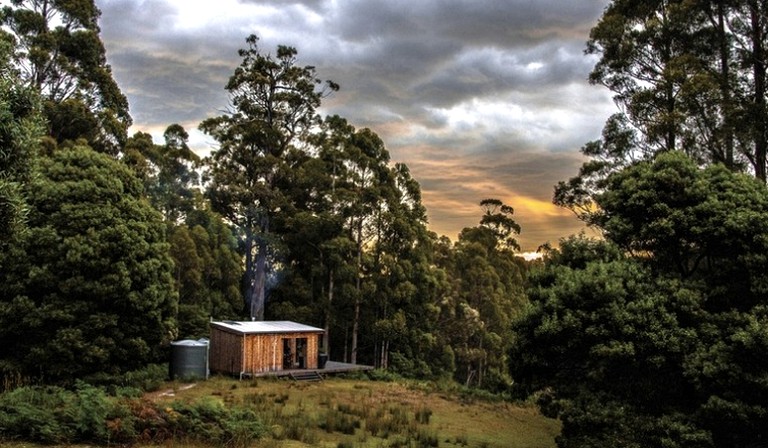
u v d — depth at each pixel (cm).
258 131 4159
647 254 1449
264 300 4053
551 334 1312
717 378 1130
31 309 1825
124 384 1964
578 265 1576
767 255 1228
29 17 3194
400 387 2467
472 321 4209
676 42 2455
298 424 1428
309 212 4053
